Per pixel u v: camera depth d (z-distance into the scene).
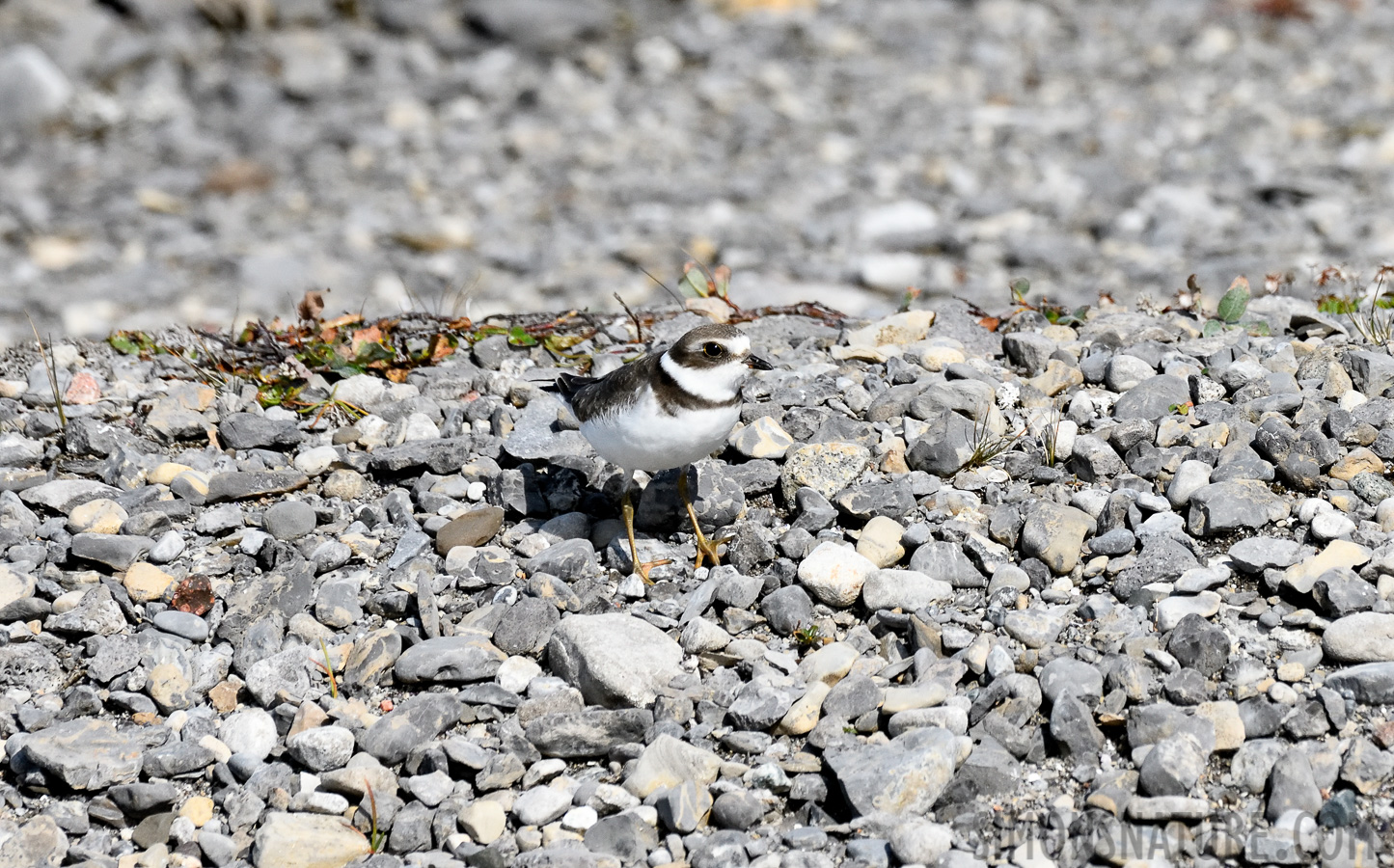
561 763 6.86
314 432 9.90
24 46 23.02
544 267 17.78
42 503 8.83
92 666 7.55
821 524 8.20
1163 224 18.11
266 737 7.15
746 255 17.92
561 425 9.31
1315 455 8.14
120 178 20.55
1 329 15.59
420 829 6.57
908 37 25.91
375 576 8.19
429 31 25.34
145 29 24.28
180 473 9.03
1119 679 6.74
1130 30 26.20
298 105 22.94
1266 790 6.22
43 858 6.57
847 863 6.09
